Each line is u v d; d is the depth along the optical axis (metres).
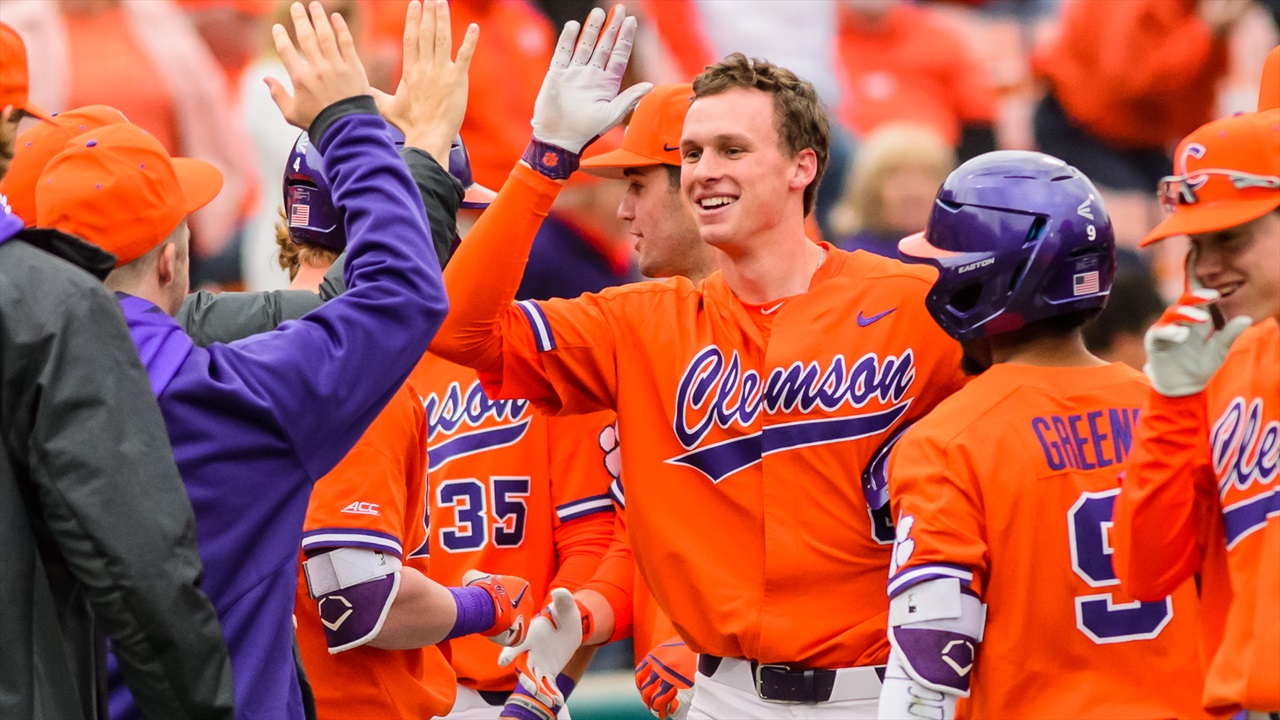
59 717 8.28
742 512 12.19
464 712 15.52
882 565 12.06
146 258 9.46
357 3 26.67
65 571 8.54
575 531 15.66
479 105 26.58
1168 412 8.80
